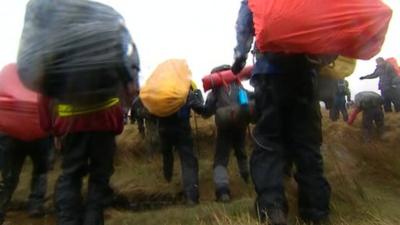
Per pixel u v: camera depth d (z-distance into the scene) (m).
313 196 2.24
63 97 1.90
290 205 2.44
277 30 1.97
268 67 2.23
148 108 3.36
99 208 2.32
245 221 2.26
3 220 3.23
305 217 2.26
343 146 3.25
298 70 2.19
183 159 3.50
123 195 3.86
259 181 2.24
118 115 2.22
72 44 1.81
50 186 3.86
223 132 3.43
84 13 1.85
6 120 2.72
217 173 3.40
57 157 4.20
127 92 1.98
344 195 2.49
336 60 2.45
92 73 1.82
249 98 3.34
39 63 1.82
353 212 2.36
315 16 1.97
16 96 2.70
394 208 2.38
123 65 1.86
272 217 2.16
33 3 1.88
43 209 3.54
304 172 2.27
